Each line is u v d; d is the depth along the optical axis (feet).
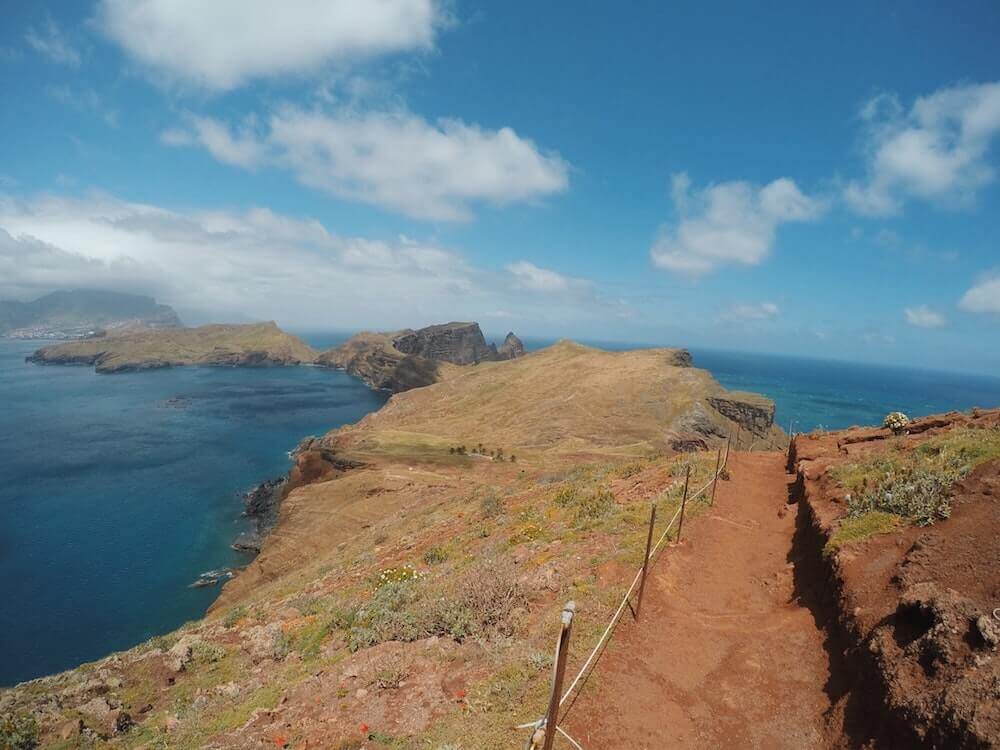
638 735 24.41
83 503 266.77
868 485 43.68
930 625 23.43
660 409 460.96
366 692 31.68
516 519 68.64
